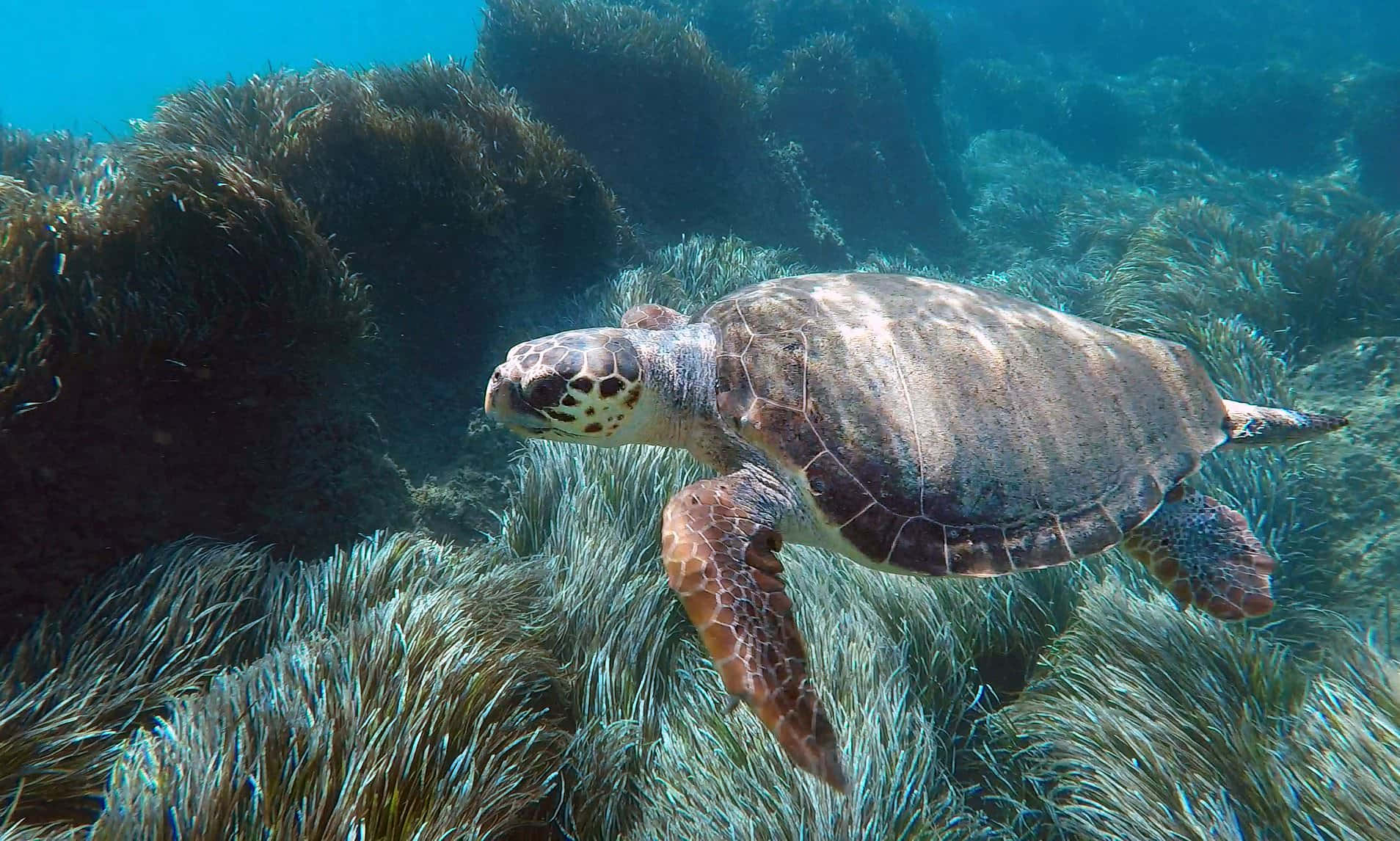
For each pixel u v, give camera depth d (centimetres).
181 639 123
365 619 123
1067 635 146
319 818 92
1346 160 667
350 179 211
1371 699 120
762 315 121
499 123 265
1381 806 105
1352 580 166
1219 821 109
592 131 374
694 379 120
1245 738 118
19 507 123
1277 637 156
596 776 119
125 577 129
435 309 218
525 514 176
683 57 384
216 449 151
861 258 475
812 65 520
